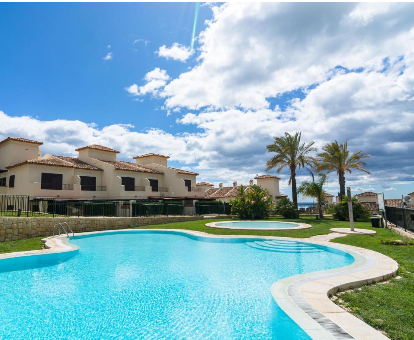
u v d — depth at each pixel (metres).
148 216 24.62
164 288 7.64
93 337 4.94
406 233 14.38
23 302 6.66
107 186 30.94
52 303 6.59
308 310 5.02
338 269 8.00
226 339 4.75
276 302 5.46
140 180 34.34
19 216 16.44
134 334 5.02
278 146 33.00
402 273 7.71
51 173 26.80
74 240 15.94
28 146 29.17
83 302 6.64
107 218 20.09
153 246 14.30
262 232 17.11
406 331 4.16
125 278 8.64
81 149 33.44
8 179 27.98
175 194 36.50
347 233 16.09
